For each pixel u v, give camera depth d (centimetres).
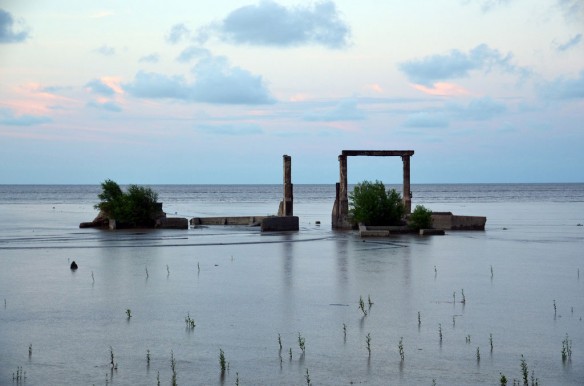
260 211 10031
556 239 4969
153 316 2253
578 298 2555
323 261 3638
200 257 3816
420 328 2086
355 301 2497
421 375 1650
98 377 1644
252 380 1619
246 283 2897
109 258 3762
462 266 3431
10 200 16338
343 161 5969
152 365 1734
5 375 1658
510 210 10288
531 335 2002
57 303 2467
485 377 1634
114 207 6112
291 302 2478
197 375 1656
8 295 2623
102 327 2108
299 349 1866
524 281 2952
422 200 16388
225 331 2055
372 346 1892
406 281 2947
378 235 5266
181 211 10056
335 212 6012
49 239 4931
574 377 1630
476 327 2098
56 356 1809
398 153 6019
